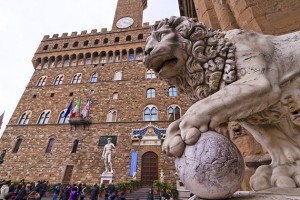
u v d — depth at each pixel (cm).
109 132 2111
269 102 98
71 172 1944
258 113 115
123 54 2791
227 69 111
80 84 2575
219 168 64
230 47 116
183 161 71
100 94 2444
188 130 75
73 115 2245
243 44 116
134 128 2094
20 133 2272
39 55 2944
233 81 109
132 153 1945
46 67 2873
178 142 74
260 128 128
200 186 65
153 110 2209
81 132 2164
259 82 95
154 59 117
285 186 92
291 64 113
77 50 2903
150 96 2336
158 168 1850
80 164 1969
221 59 115
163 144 80
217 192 64
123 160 1917
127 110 2247
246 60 108
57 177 1930
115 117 2236
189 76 124
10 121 2378
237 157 68
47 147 2141
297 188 87
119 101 2339
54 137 2184
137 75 2531
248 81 97
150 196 1291
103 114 2269
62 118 2359
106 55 2794
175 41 115
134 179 1761
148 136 2011
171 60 120
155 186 1562
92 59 2797
